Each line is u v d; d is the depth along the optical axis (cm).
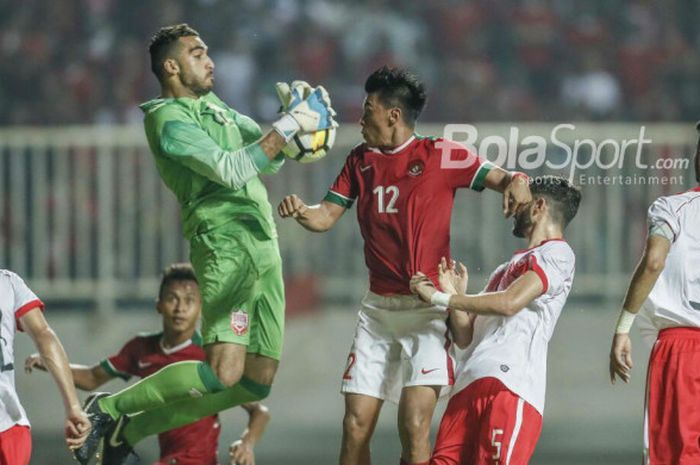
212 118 2252
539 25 6075
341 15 6047
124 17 5956
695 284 2106
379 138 2114
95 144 4312
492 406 2020
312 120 2170
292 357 4194
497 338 2073
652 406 2100
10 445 1989
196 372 2242
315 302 4275
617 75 5972
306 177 4247
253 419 2561
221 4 5975
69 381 2064
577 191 2133
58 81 5738
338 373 4191
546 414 3975
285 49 5881
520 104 5850
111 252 4316
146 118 2245
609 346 4175
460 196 4203
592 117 5853
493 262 4200
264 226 2269
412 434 2080
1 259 4303
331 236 4297
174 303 2522
